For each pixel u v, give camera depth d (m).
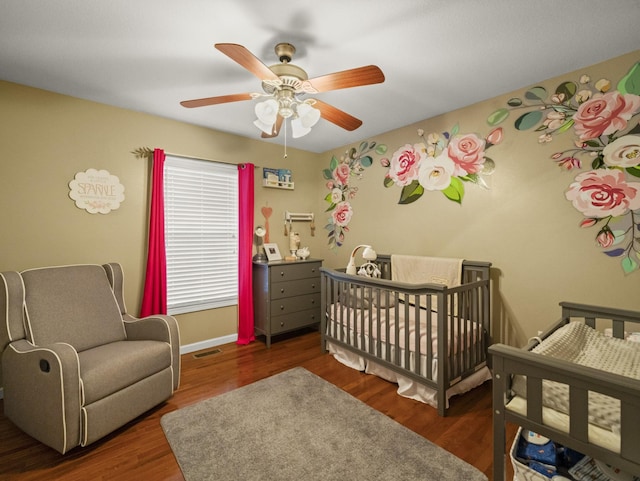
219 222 3.36
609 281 2.00
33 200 2.29
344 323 2.86
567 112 2.15
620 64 1.93
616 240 1.97
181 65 1.99
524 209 2.36
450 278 2.66
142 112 2.79
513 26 1.63
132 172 2.75
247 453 1.63
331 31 1.65
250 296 3.38
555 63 2.01
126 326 2.33
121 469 1.54
